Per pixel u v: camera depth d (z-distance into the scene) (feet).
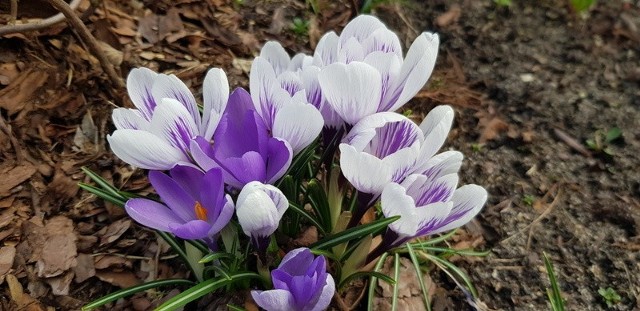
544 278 1.01
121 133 0.63
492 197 1.14
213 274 0.79
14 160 0.97
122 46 1.19
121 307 0.84
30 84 1.05
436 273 0.99
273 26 1.37
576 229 1.10
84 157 1.01
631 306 0.99
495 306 0.97
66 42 1.12
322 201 0.79
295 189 0.80
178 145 0.67
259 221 0.62
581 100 1.37
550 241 1.07
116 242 0.91
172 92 0.69
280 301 0.64
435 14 1.57
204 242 0.76
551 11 1.64
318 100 0.71
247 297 0.80
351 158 0.64
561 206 1.14
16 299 0.83
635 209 1.14
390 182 0.66
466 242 1.05
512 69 1.44
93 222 0.93
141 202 0.66
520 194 1.15
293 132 0.67
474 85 1.38
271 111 0.70
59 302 0.84
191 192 0.68
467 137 1.26
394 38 0.71
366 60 0.67
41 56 1.09
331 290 0.65
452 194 0.67
